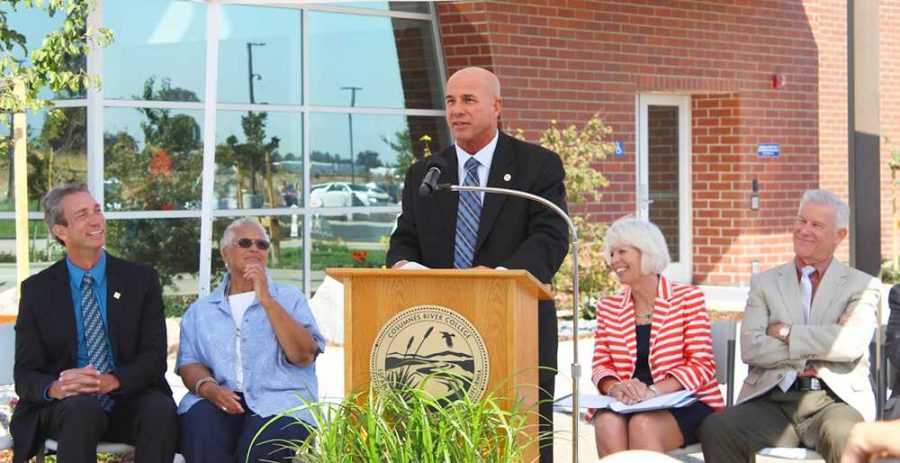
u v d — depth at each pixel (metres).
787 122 17.20
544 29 14.82
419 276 5.29
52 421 6.31
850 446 3.40
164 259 12.84
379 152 14.48
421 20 14.76
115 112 12.48
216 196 13.29
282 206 13.73
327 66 14.07
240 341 6.73
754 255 16.88
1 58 9.05
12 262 12.70
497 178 6.17
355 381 5.37
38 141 12.59
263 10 13.56
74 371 6.34
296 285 13.84
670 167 16.84
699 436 6.53
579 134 15.01
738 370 10.73
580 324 13.62
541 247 5.98
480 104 6.11
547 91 14.86
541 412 6.15
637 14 15.64
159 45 12.77
